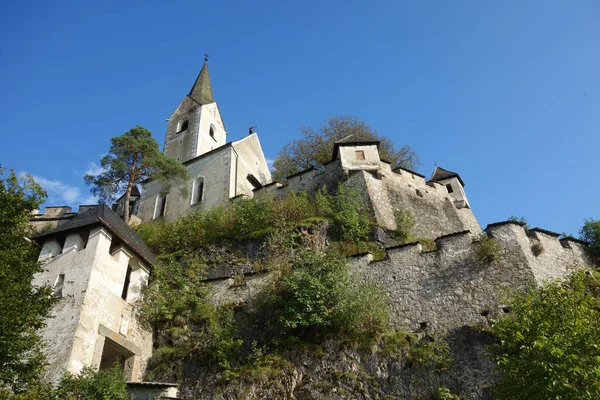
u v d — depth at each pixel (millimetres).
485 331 14805
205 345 17141
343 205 24203
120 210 35875
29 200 15469
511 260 16781
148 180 35406
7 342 12414
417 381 14141
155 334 18625
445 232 27016
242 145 35188
